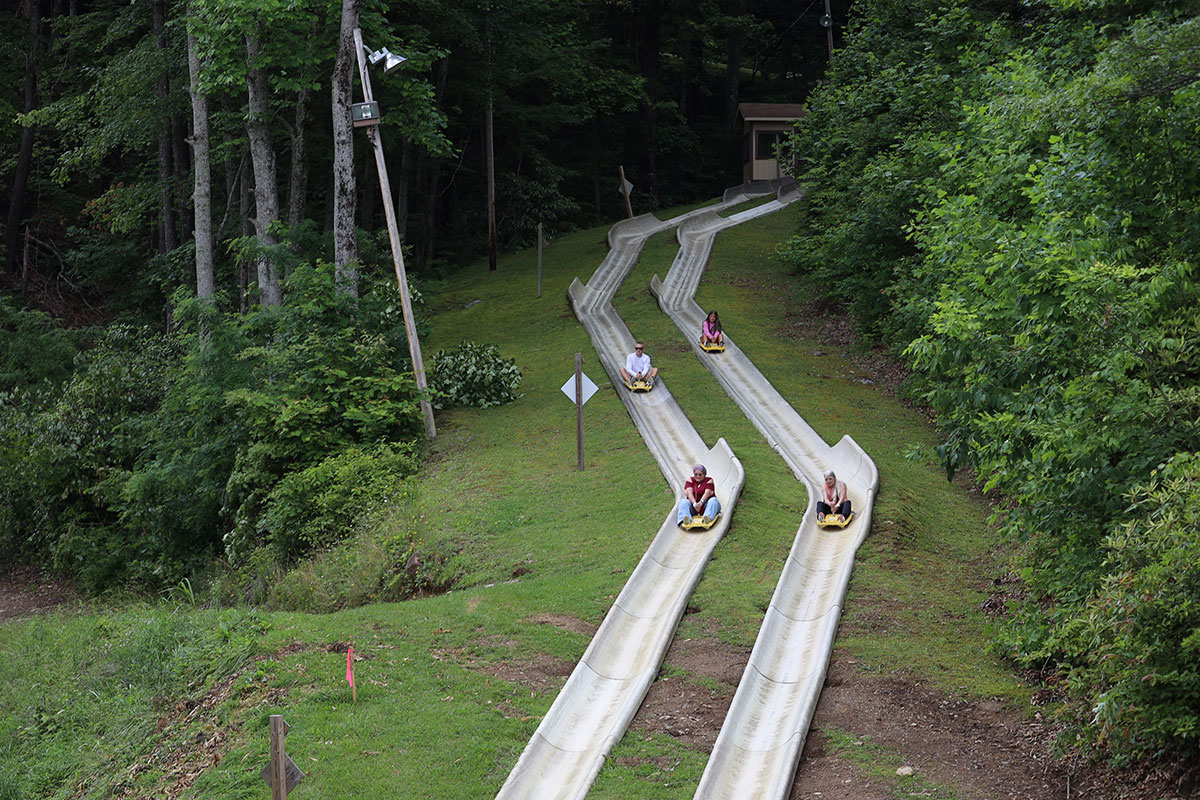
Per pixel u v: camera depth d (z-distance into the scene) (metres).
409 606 17.08
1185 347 11.43
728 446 23.02
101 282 48.25
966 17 29.58
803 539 18.89
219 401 26.72
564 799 11.72
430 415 26.84
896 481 22.08
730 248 47.81
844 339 34.62
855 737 12.32
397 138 47.69
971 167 21.97
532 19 51.72
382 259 37.72
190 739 13.26
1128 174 14.20
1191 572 9.42
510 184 56.38
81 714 15.21
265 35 31.31
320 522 22.61
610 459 24.00
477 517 21.12
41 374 37.16
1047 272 12.06
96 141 36.31
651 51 68.38
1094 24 21.47
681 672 14.28
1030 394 12.56
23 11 53.03
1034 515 12.56
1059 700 12.85
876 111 35.19
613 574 17.72
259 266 31.77
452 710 13.27
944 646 14.91
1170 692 10.04
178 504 27.20
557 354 33.75
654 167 68.75
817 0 81.94
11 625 22.88
